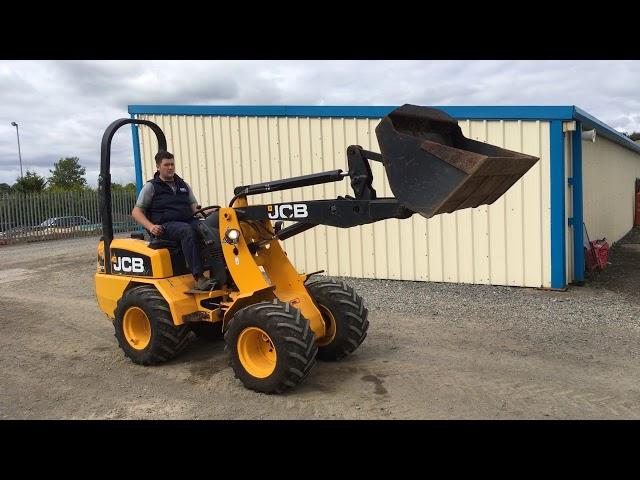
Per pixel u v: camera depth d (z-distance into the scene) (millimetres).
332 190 9766
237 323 4512
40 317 7539
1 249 17281
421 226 9148
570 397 4297
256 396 4473
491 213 8602
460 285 8812
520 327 6281
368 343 5812
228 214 4828
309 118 9812
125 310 5309
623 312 6832
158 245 5320
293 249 10273
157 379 4957
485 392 4430
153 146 11281
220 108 10469
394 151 3896
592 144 11250
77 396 4633
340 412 4133
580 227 8656
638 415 3973
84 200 21625
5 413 4312
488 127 8484
